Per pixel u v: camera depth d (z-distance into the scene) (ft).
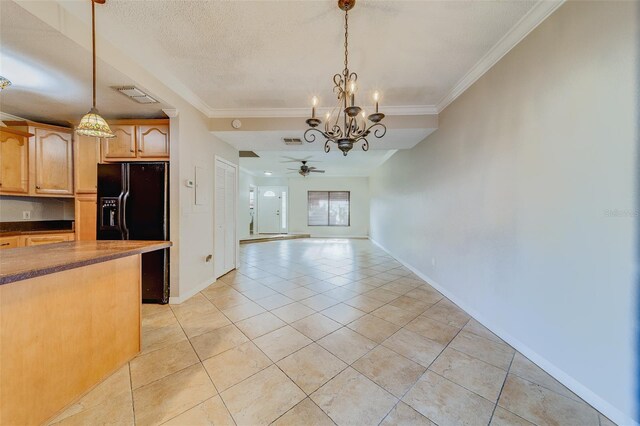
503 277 6.93
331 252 20.92
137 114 9.63
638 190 3.96
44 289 4.38
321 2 5.32
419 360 6.07
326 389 5.10
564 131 5.09
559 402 4.75
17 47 5.71
